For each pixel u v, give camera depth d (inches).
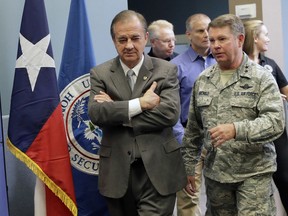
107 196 92.6
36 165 101.0
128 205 93.9
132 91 93.5
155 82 92.7
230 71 93.8
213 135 87.1
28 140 101.7
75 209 103.0
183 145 103.7
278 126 87.5
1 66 123.0
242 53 94.2
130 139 91.4
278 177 127.0
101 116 90.3
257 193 90.7
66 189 102.2
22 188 121.0
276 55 146.3
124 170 91.0
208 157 96.7
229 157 92.0
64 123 109.7
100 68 96.1
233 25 90.7
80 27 111.7
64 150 103.0
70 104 111.0
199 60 131.9
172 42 145.3
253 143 87.2
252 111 90.8
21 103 102.3
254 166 91.2
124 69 94.5
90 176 112.4
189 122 103.0
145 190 91.6
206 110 95.7
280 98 89.7
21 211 121.0
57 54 129.7
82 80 111.3
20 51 103.4
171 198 93.4
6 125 118.3
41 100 102.1
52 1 128.6
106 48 135.0
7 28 123.6
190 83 129.6
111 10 135.3
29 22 103.3
